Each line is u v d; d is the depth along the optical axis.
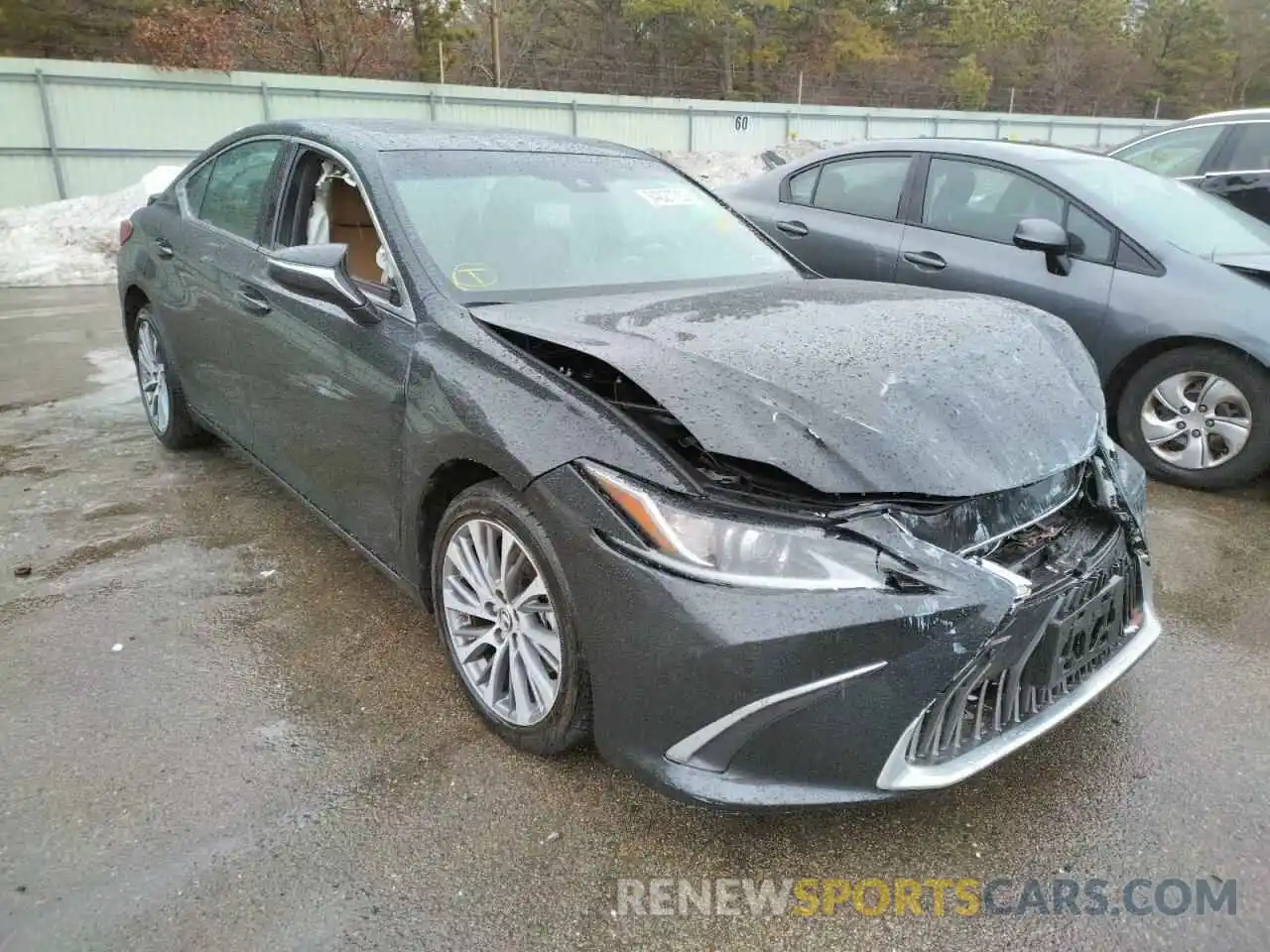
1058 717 2.18
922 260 5.29
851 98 45.66
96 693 2.72
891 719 1.90
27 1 26.31
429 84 23.23
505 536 2.38
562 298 2.86
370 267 3.14
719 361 2.20
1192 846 2.19
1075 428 2.32
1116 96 52.38
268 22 27.86
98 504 4.13
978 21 52.88
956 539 2.02
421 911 1.97
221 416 3.97
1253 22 56.56
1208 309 4.33
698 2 43.72
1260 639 3.16
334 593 3.36
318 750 2.49
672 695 1.99
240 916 1.94
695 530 1.98
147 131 19.53
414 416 2.58
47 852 2.10
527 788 2.35
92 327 8.19
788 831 2.23
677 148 27.98
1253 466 4.35
